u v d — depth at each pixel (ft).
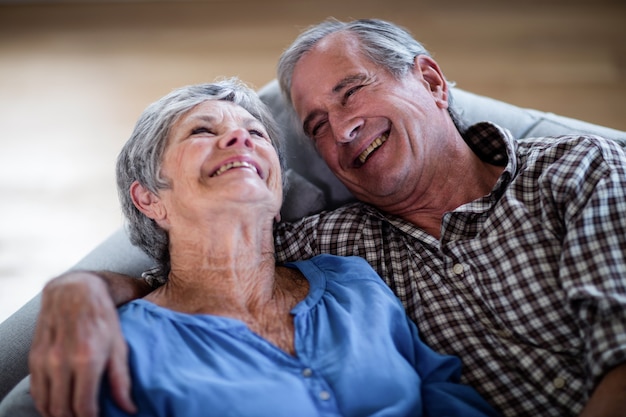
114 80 10.81
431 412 3.75
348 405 3.51
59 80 10.94
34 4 13.43
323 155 5.04
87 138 9.52
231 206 3.89
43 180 8.80
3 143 9.52
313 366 3.62
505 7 11.94
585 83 9.55
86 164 9.05
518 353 3.92
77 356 3.13
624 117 8.77
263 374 3.51
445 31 11.28
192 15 12.75
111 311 3.42
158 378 3.34
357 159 4.80
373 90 4.66
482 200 4.40
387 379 3.61
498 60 10.28
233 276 4.02
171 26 12.40
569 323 3.86
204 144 4.05
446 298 4.23
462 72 10.02
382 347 3.76
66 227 8.05
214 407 3.28
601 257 3.76
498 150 4.93
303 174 5.72
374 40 4.85
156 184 4.14
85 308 3.30
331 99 4.76
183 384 3.33
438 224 4.80
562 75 9.77
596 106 9.02
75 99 10.40
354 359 3.63
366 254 4.64
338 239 4.73
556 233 4.07
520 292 4.00
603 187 3.97
